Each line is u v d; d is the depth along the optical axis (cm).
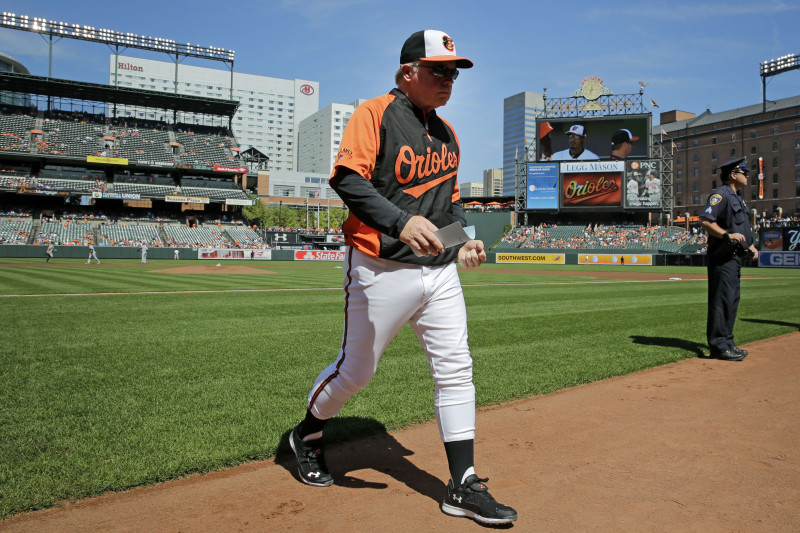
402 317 228
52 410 361
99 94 5066
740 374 499
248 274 2392
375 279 224
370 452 303
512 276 2503
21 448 291
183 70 13225
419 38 222
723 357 564
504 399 407
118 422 338
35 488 242
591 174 4862
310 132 14362
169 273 2383
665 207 4966
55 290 1384
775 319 886
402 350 593
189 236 4934
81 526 214
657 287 1709
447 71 221
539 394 427
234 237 5128
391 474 272
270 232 5691
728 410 384
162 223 5081
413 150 224
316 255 4816
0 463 270
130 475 258
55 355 547
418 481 264
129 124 5478
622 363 531
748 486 254
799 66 6200
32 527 212
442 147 239
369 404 387
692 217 7625
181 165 5100
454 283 236
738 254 557
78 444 299
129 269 2709
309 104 15025
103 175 5097
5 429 321
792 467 278
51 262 3409
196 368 492
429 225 199
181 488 252
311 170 14388
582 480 262
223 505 235
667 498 242
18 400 384
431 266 227
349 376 239
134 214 5147
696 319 874
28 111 5106
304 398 397
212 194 5297
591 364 525
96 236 4528
